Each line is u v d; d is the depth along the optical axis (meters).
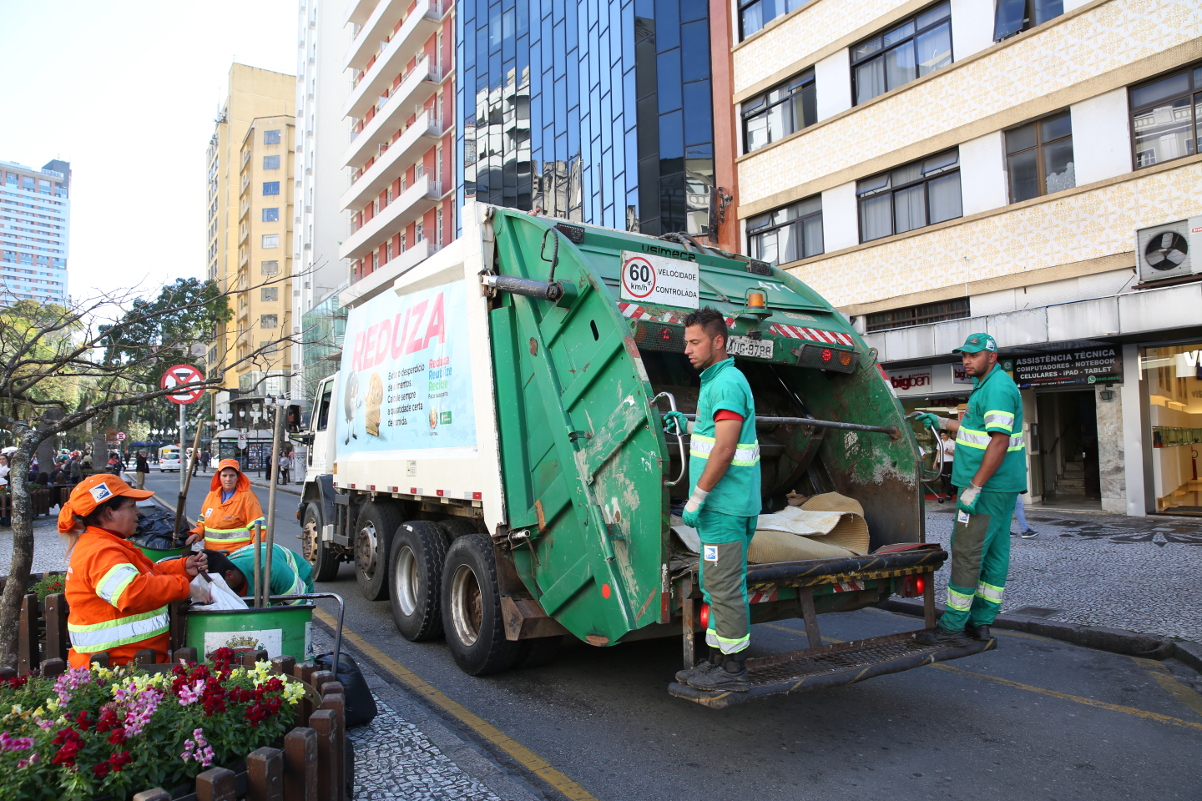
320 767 2.47
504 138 29.56
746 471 3.68
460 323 5.85
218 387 5.31
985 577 4.64
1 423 4.49
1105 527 11.41
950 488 15.29
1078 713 4.61
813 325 5.35
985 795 3.52
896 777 3.72
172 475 46.91
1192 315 10.87
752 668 3.81
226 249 75.44
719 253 5.90
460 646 5.51
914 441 4.98
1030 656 5.84
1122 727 4.36
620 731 4.38
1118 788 3.59
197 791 2.15
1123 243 12.04
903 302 15.10
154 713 2.40
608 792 3.60
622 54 21.64
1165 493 12.29
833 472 5.46
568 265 4.65
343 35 55.09
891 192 15.52
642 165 20.58
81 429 24.47
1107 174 12.30
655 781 3.71
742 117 18.78
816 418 5.52
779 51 17.58
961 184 14.26
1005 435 4.43
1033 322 12.66
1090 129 12.51
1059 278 12.79
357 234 42.44
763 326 4.90
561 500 4.57
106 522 3.59
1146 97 11.96
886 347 14.98
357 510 8.22
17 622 4.38
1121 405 12.62
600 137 22.97
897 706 4.75
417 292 6.77
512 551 5.06
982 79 13.86
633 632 4.12
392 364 7.11
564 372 4.64
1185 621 6.21
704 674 3.62
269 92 76.00
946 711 4.65
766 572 3.82
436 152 35.97
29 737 2.31
